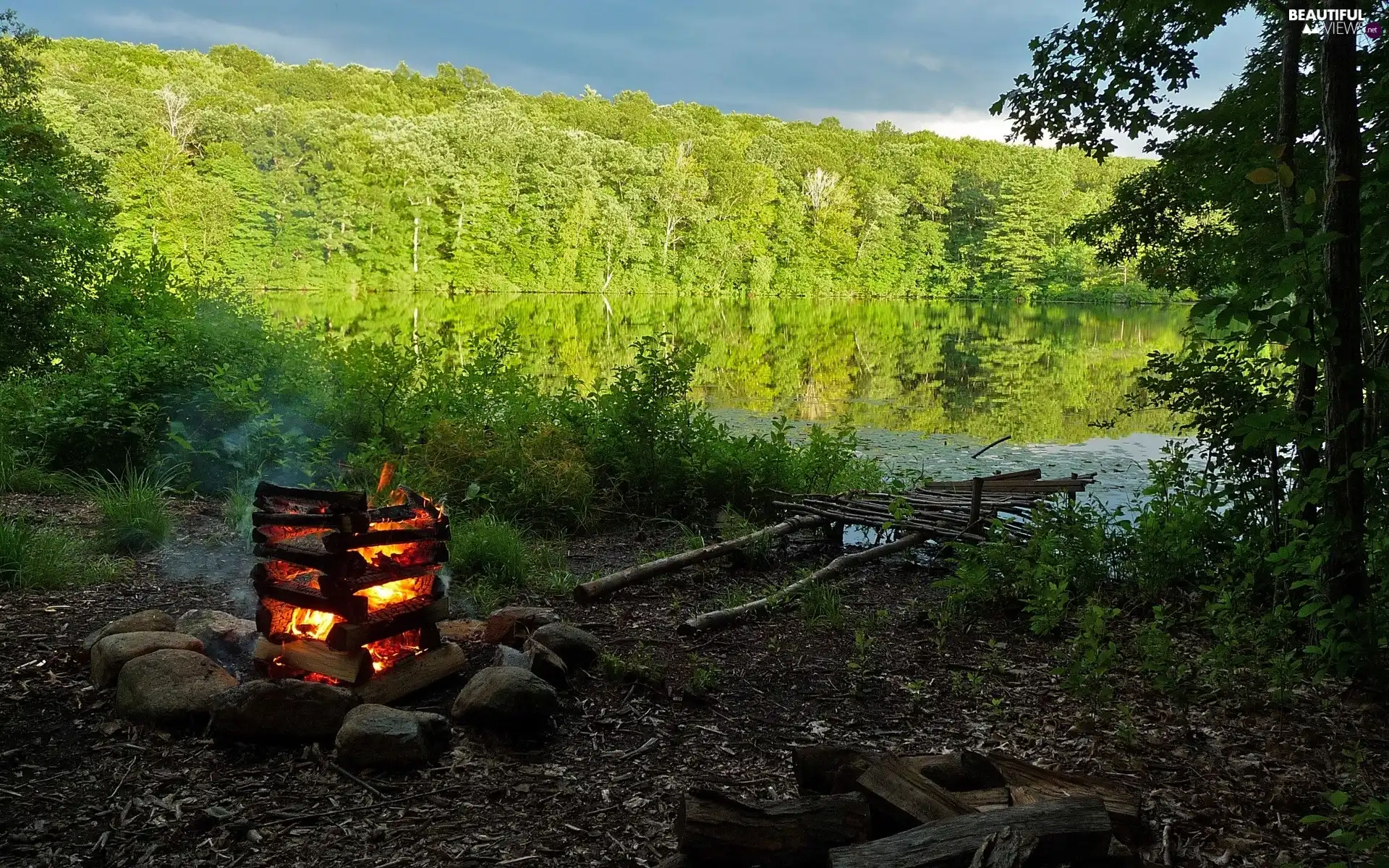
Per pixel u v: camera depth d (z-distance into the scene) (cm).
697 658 440
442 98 7994
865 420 1353
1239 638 416
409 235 5206
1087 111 726
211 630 407
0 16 1284
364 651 354
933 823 228
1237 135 682
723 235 6212
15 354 838
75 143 4062
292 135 4991
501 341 1038
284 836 272
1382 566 426
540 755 332
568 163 5772
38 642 413
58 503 664
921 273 6662
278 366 953
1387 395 421
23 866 252
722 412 1411
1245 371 640
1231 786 312
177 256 3562
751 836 236
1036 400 1573
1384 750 338
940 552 659
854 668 434
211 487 761
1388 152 400
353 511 353
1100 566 565
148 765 309
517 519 711
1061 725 366
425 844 270
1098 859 226
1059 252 5981
